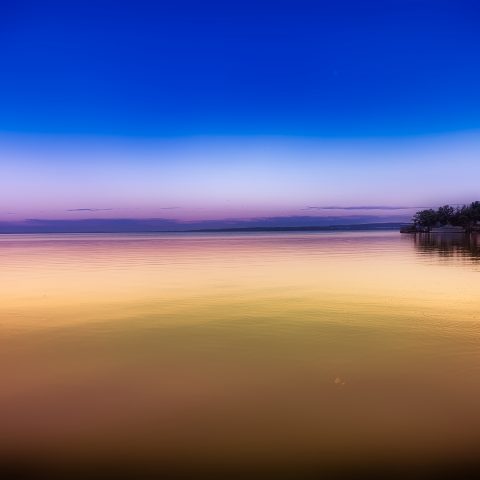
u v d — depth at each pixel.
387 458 5.24
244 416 6.28
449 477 4.88
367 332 11.02
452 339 10.29
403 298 16.08
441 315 13.09
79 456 5.30
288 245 68.06
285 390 7.20
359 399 6.82
